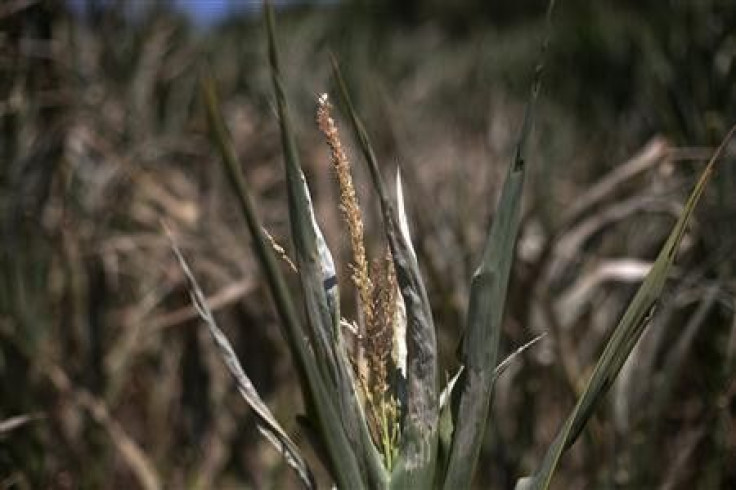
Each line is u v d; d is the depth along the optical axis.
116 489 2.51
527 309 2.46
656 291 1.39
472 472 1.41
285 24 4.62
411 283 1.41
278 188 3.52
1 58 2.65
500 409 2.52
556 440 1.41
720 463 2.34
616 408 2.27
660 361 2.52
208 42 4.29
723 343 2.43
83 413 2.39
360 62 4.68
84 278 2.72
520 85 5.23
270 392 2.81
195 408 2.72
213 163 3.34
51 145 2.67
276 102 1.31
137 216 3.00
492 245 1.40
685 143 2.77
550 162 3.43
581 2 4.86
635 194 2.94
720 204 2.55
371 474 1.39
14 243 2.39
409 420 1.41
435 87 5.99
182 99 3.75
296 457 1.42
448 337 2.46
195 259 2.83
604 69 4.05
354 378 1.44
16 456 2.24
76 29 3.41
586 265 2.79
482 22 7.72
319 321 1.37
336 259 2.69
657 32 3.12
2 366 2.27
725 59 2.78
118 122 3.42
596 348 2.72
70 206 2.81
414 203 2.78
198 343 2.71
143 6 3.82
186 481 2.68
